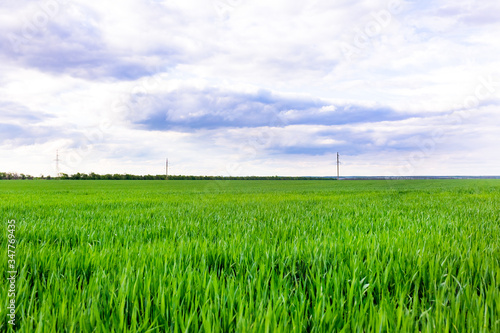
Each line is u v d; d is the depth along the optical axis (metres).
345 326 2.12
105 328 2.19
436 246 4.41
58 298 2.65
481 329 2.11
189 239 5.11
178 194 22.02
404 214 8.67
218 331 2.14
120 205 12.11
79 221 7.14
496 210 9.16
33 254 3.90
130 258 3.85
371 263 3.46
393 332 2.15
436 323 2.19
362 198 16.16
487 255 3.91
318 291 2.75
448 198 15.60
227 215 8.44
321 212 9.18
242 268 3.53
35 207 10.95
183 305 2.54
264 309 2.44
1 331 2.21
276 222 7.01
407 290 2.90
